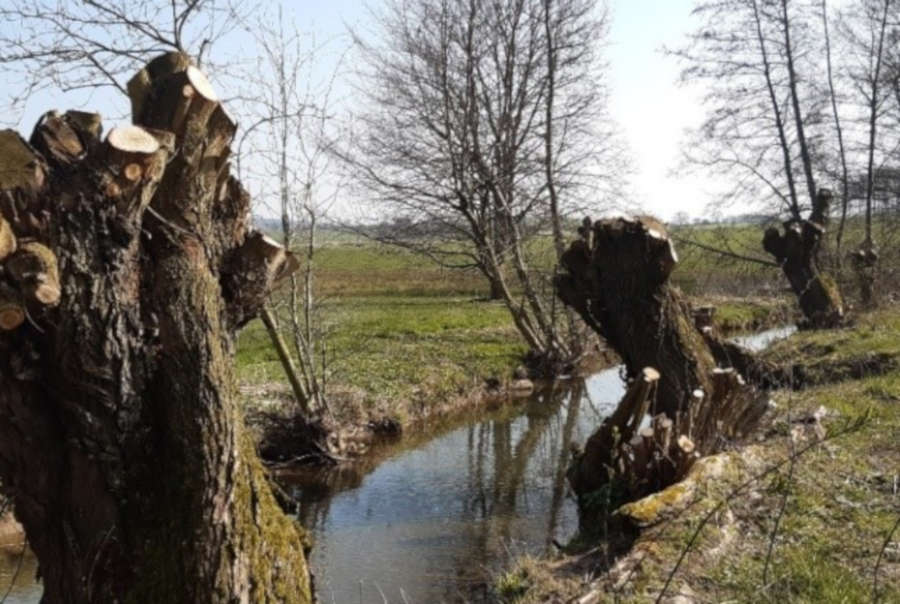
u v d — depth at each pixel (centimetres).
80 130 397
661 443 734
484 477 1152
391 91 2206
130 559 397
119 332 385
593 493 764
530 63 2241
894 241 2612
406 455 1277
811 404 967
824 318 1795
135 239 390
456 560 817
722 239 2573
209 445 403
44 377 384
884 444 805
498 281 2056
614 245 901
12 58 892
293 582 436
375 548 868
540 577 596
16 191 360
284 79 1153
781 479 688
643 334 894
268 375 1462
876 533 594
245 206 467
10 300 354
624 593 522
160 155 375
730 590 518
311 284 1250
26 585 738
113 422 389
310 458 1203
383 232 2191
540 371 1939
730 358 1162
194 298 408
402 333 2108
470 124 2156
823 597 497
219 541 401
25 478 396
